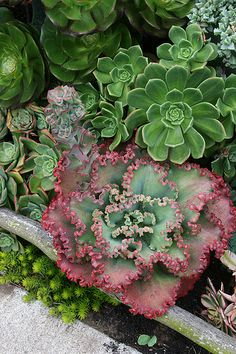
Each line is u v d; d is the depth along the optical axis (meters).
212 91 0.96
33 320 1.06
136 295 0.93
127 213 0.95
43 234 1.03
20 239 1.13
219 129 0.97
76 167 0.98
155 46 1.12
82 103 1.01
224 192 0.98
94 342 1.03
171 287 0.94
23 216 1.08
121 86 1.02
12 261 1.10
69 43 1.01
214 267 1.09
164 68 0.96
